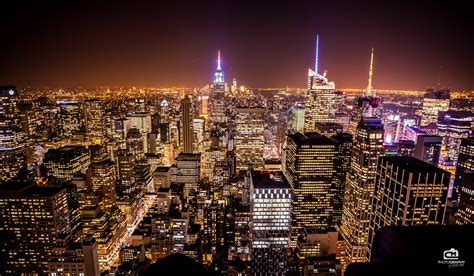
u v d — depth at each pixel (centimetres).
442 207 13575
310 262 16000
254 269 14800
